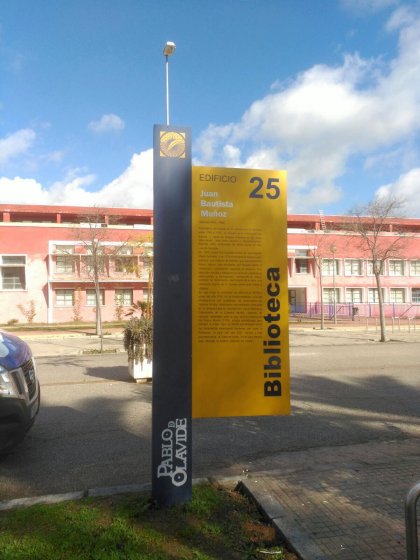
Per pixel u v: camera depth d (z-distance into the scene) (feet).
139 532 11.42
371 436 21.02
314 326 104.12
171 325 12.67
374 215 74.49
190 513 12.44
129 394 30.14
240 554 10.66
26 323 121.60
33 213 147.13
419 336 77.36
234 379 13.39
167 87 14.28
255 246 13.52
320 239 136.46
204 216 13.30
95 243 97.25
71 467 17.43
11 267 124.26
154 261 12.61
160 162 12.64
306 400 28.19
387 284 149.28
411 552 8.00
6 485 15.80
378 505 12.98
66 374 38.55
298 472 15.74
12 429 16.31
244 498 13.82
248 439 20.65
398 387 32.04
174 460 12.76
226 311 13.37
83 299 125.90
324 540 11.11
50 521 12.03
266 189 13.61
